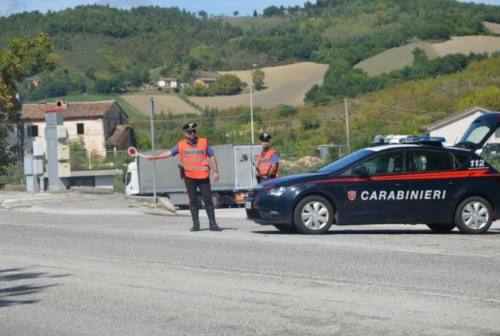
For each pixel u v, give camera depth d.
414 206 15.09
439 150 15.30
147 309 9.05
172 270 11.45
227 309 8.91
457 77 81.62
